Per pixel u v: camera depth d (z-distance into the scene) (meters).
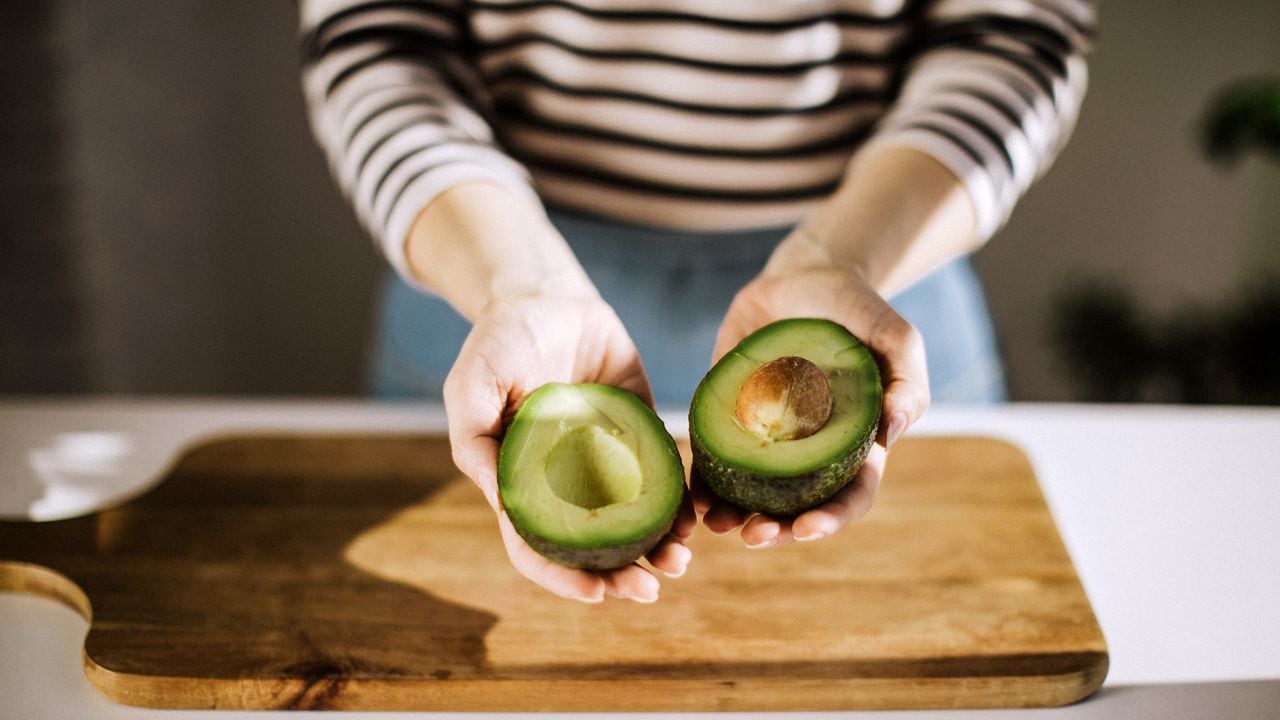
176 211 1.31
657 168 0.75
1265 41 1.27
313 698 0.58
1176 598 0.64
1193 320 1.18
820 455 0.54
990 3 0.74
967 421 0.76
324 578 0.62
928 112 0.69
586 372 0.62
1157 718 0.57
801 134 0.75
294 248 1.37
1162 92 1.31
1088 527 0.68
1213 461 0.73
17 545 0.64
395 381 0.82
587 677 0.57
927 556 0.63
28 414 0.77
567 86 0.74
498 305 0.60
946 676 0.57
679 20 0.70
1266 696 0.59
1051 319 1.44
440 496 0.68
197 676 0.57
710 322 0.78
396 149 0.67
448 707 0.58
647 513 0.52
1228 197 1.35
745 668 0.57
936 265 0.69
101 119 1.24
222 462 0.70
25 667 0.60
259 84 1.27
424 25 0.73
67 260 1.29
